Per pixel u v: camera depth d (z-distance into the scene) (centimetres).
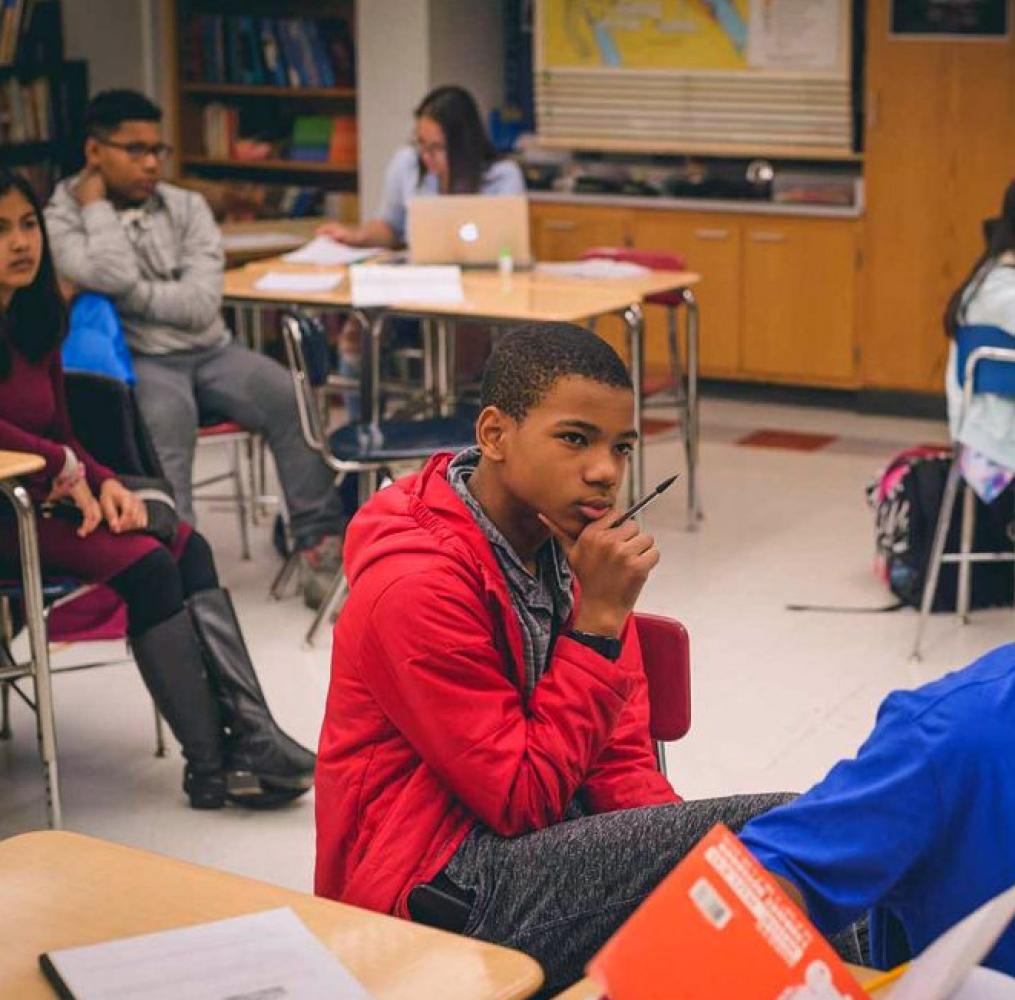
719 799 215
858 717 461
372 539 220
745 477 711
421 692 209
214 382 567
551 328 215
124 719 462
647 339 852
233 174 952
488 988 162
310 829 395
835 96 804
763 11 809
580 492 211
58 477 390
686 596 559
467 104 693
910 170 790
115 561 390
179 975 160
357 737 218
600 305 578
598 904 209
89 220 554
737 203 822
